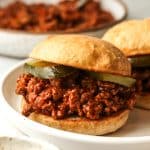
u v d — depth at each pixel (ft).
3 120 1.83
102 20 2.73
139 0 3.34
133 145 1.57
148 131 1.75
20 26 2.61
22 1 2.99
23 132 1.70
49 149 1.39
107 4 2.93
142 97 1.88
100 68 1.66
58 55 1.68
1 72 2.23
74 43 1.70
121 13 2.75
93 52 1.68
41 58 1.71
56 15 2.68
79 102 1.68
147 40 1.88
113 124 1.69
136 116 1.84
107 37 1.98
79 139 1.57
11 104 1.86
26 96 1.77
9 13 2.79
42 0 2.98
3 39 2.34
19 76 1.91
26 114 1.72
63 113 1.67
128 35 1.92
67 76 1.71
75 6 2.84
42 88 1.72
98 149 1.58
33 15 2.74
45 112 1.69
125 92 1.74
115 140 1.57
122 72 1.69
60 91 1.69
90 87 1.71
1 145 1.43
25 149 1.42
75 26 2.65
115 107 1.69
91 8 2.86
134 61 1.91
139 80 1.90
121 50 1.87
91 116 1.66
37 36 2.31
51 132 1.60
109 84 1.71
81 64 1.66
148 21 1.96
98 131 1.68
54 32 2.32
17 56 2.40
